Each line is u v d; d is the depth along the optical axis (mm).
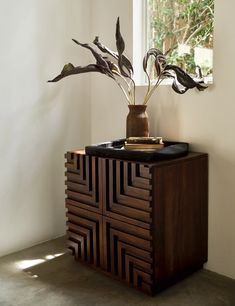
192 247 2445
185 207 2363
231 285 2348
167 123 2689
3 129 2670
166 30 2795
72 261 2676
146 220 2176
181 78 2389
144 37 2885
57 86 2949
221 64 2373
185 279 2422
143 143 2373
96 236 2496
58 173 3045
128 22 2838
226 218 2447
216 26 2373
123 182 2295
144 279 2230
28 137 2818
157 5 2830
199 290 2285
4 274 2479
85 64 3111
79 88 3104
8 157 2719
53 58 2896
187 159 2344
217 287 2320
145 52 2885
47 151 2949
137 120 2547
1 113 2645
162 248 2242
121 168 2291
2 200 2719
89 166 2492
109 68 2609
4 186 2719
